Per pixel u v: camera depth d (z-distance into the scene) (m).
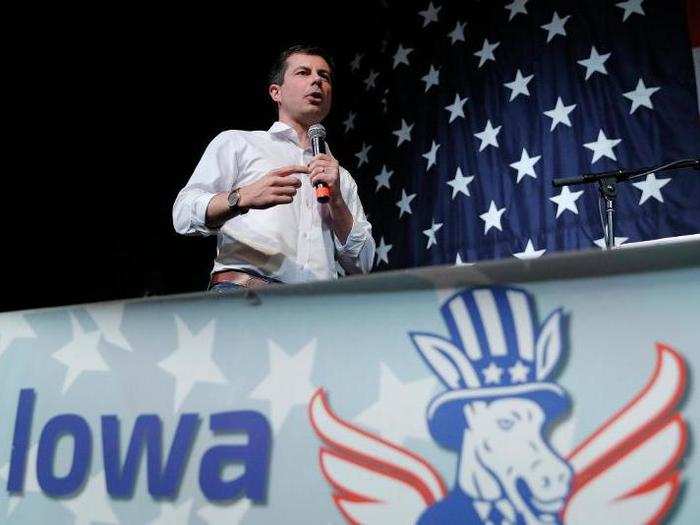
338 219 1.88
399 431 0.85
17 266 4.61
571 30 3.56
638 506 0.74
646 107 3.21
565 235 3.28
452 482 0.81
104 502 0.98
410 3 4.36
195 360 0.99
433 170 3.91
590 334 0.81
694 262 0.80
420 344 0.88
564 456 0.78
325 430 0.89
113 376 1.04
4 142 4.40
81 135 4.60
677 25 3.22
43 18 4.01
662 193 3.04
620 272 0.82
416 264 3.82
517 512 0.78
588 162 3.31
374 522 0.83
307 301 0.96
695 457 0.74
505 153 3.63
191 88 4.66
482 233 3.59
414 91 4.17
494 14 3.91
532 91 3.62
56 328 1.11
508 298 0.85
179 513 0.93
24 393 1.09
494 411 0.82
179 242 4.88
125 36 4.28
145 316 1.05
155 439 0.98
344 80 4.62
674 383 0.77
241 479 0.91
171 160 4.80
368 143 4.35
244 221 1.84
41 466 1.04
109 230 4.81
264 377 0.94
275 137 2.02
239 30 4.44
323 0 4.49
